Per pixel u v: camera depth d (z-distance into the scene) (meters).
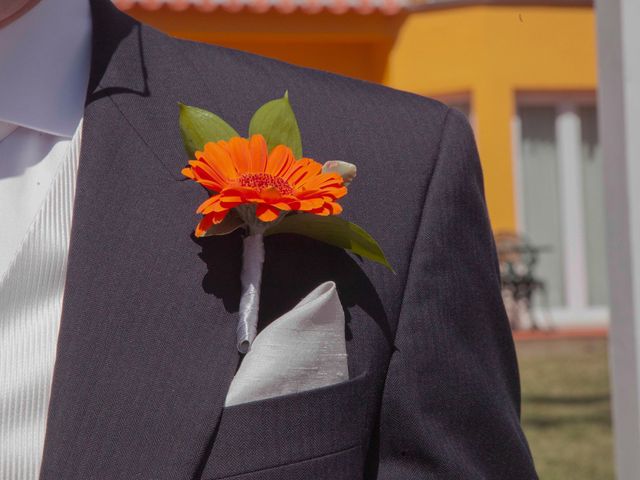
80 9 1.11
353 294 1.10
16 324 1.07
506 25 7.86
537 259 8.01
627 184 2.54
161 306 1.06
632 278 2.54
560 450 4.45
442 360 1.11
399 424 1.10
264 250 1.09
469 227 1.15
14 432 1.06
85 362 1.05
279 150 1.07
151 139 1.10
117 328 1.05
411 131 1.16
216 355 1.06
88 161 1.08
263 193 1.04
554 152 8.16
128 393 1.04
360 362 1.09
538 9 7.87
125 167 1.09
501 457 1.13
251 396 1.05
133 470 1.04
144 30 1.14
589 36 7.95
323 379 1.06
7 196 1.09
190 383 1.05
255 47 8.21
